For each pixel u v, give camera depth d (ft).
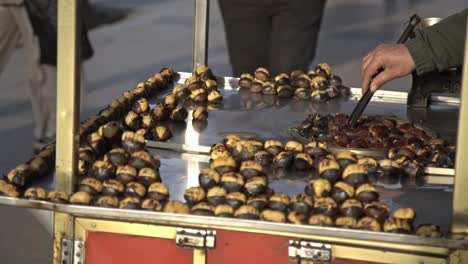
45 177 6.89
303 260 5.89
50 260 6.32
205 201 6.25
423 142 7.98
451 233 5.74
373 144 7.88
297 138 8.13
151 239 6.13
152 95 9.89
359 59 20.86
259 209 6.09
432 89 9.81
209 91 9.89
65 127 6.31
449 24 8.32
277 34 13.46
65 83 6.25
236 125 8.70
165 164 7.30
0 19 15.57
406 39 9.02
